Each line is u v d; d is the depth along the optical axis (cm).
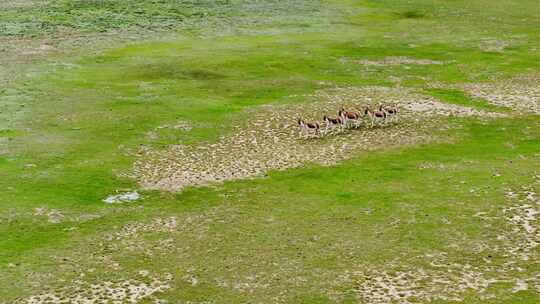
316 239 3475
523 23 9106
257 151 4781
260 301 2911
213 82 6444
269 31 8612
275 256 3309
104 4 10144
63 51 7581
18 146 4828
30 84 6322
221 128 5238
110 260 3303
